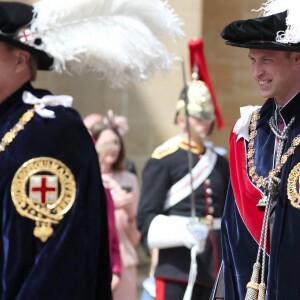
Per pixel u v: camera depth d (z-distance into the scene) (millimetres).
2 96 11766
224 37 11500
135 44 12211
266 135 11555
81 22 12031
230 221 11625
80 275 11320
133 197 19141
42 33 11836
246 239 11383
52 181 11375
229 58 26109
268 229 11219
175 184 17016
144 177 17125
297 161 11039
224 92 26219
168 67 12500
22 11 11711
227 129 26219
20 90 11797
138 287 26062
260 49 11242
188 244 16375
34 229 11242
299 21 10859
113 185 19203
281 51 11180
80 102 25344
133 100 25281
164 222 16672
